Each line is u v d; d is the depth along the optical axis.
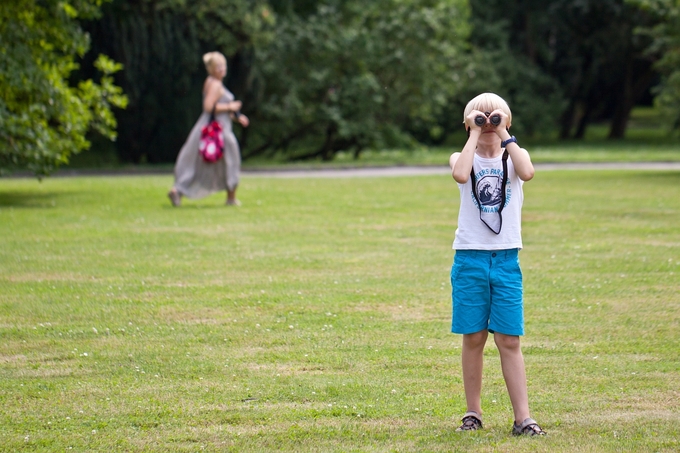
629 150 89.88
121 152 70.56
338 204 37.62
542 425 10.95
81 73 65.38
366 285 20.23
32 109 38.97
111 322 16.73
